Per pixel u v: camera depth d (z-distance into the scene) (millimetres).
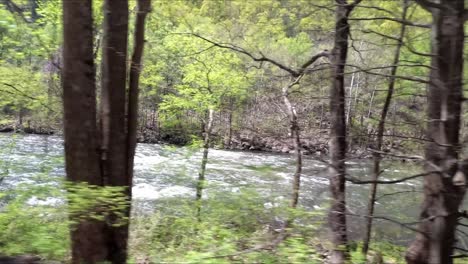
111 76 6082
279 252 5355
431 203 4770
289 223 6098
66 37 5555
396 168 7441
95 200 5223
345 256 6105
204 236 5680
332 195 6379
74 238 5812
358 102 7195
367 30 5848
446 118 4344
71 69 5586
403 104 7043
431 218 4492
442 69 4359
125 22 6117
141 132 23562
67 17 5516
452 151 4340
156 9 7477
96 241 5785
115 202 5621
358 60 7398
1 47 9344
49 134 21891
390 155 5324
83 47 5574
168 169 11680
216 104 11797
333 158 6531
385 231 10727
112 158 6086
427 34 5809
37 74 10500
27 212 6031
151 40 10477
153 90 12766
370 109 7172
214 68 11438
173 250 7242
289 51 8250
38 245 5484
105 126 6098
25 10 8500
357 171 8227
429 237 4629
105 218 5773
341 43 6461
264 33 7582
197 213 7277
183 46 11219
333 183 6375
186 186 12516
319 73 7109
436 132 4645
